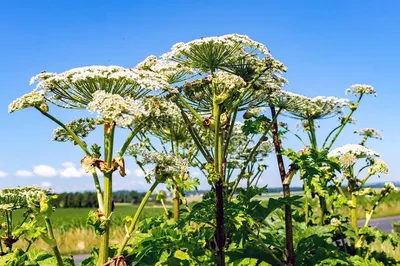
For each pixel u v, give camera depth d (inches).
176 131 90.5
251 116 83.8
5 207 79.8
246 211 79.5
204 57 73.0
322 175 76.7
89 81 60.6
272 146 101.6
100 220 61.1
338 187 112.0
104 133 61.8
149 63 80.4
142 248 73.2
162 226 91.4
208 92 75.9
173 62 76.5
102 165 61.2
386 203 490.3
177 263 78.2
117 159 61.6
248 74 77.3
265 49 72.9
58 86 62.3
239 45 72.2
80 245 314.5
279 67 74.2
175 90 66.5
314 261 86.1
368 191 110.4
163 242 73.9
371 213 114.9
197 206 75.4
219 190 70.7
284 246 89.2
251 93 77.2
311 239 90.9
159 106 62.9
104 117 58.9
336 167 76.0
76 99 64.0
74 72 60.0
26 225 61.7
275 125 88.4
